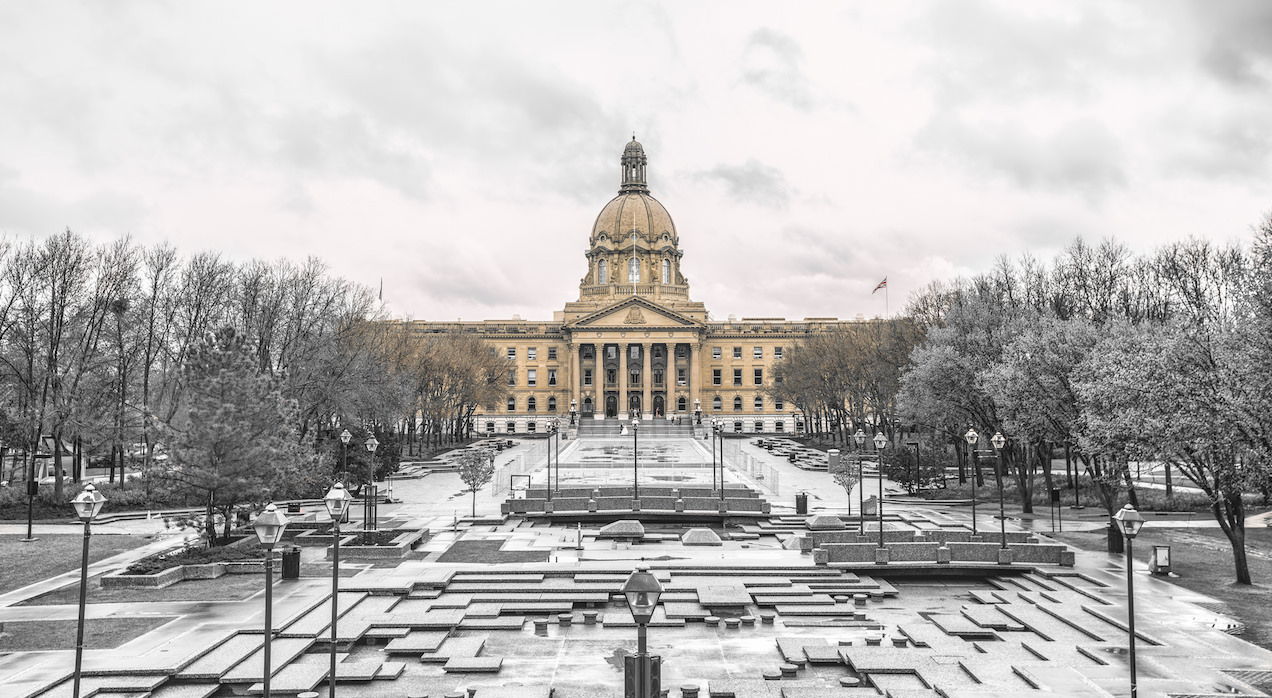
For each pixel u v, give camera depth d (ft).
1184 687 70.74
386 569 116.37
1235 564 114.21
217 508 144.25
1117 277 226.58
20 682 71.56
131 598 101.76
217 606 97.14
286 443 137.49
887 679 74.43
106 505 189.57
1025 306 212.43
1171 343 112.47
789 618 94.43
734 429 541.75
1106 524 164.45
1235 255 202.08
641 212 585.63
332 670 64.03
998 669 76.28
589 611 95.91
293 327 234.79
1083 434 144.25
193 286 227.40
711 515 166.61
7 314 193.36
